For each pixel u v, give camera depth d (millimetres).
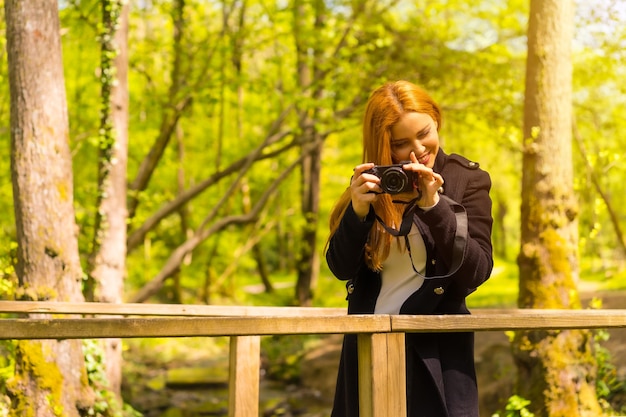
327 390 11930
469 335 2275
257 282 28094
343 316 2027
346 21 11633
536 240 6043
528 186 6141
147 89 11641
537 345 5832
